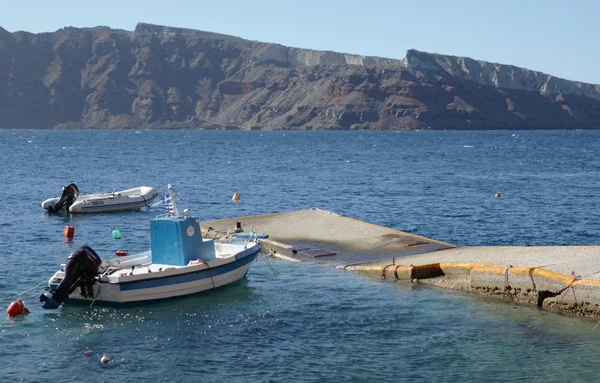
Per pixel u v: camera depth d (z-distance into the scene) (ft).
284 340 61.21
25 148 502.38
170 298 73.36
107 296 71.20
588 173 250.16
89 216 142.41
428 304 70.18
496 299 70.95
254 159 357.00
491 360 55.83
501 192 183.73
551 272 67.46
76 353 58.70
